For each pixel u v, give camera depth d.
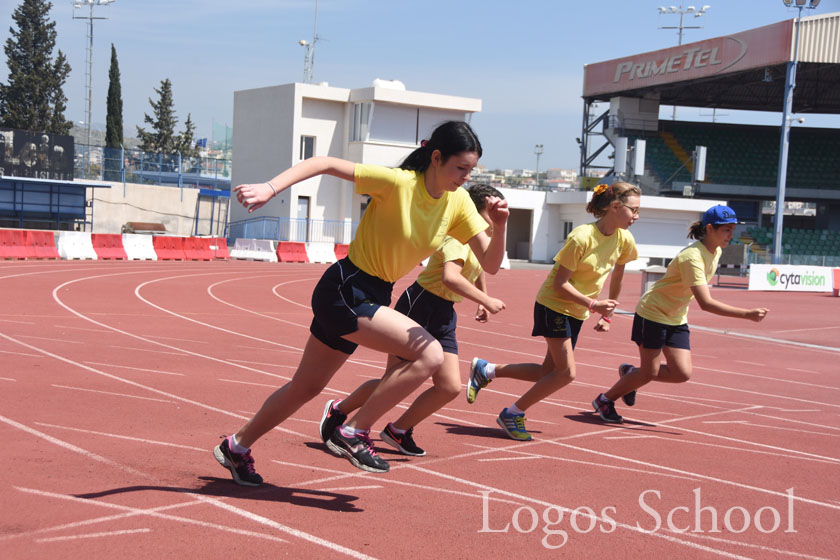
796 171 47.69
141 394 6.73
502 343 12.22
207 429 5.68
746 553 3.71
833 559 3.67
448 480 4.69
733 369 10.68
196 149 69.38
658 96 46.50
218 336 10.91
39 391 6.59
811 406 8.06
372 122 39.25
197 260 30.03
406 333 3.79
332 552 3.43
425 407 5.10
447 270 4.72
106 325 11.24
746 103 49.28
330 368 4.02
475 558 3.47
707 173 46.50
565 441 5.91
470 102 40.78
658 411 7.41
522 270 35.97
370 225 3.80
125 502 3.96
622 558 3.57
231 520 3.77
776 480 5.04
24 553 3.27
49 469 4.47
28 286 15.98
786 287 27.95
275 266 28.77
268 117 40.47
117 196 38.94
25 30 55.09
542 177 111.94
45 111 55.47
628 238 5.96
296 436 5.60
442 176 3.75
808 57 34.50
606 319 6.11
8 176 33.31
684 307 6.49
